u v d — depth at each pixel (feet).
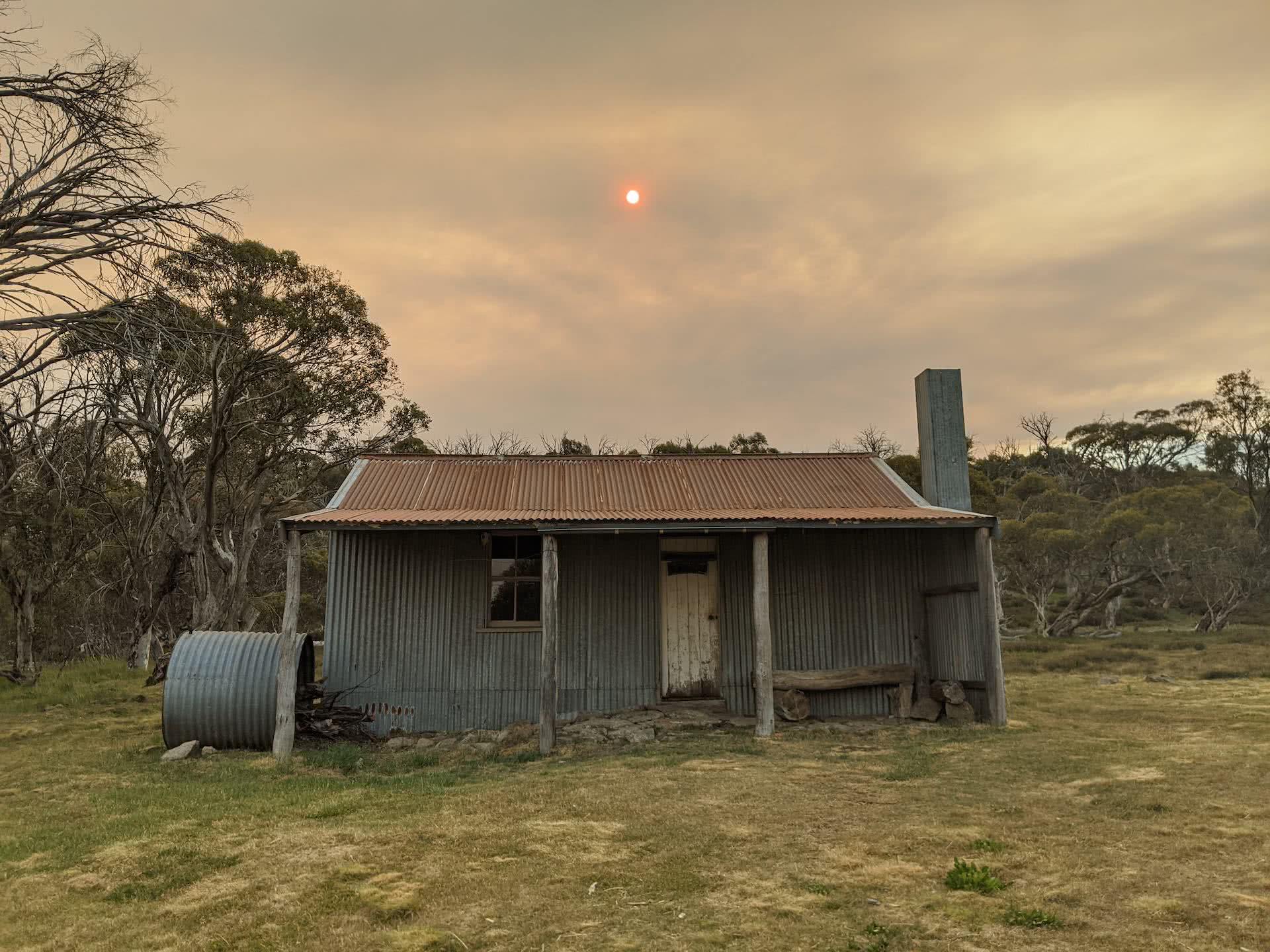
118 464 90.74
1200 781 25.25
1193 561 125.70
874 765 30.40
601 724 39.34
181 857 20.25
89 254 45.91
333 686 41.22
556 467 48.14
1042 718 41.78
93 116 45.44
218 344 70.33
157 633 87.56
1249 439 185.88
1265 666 67.46
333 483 109.91
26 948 14.99
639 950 14.10
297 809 25.30
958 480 46.03
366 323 84.07
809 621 43.96
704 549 44.70
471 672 41.98
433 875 18.35
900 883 17.11
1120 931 14.21
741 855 19.38
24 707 54.95
